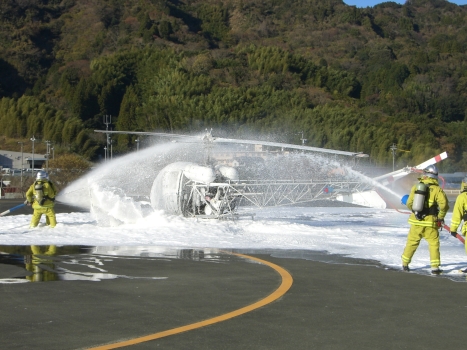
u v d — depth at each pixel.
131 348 5.11
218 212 16.25
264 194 17.05
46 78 122.69
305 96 109.81
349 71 139.50
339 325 5.93
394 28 180.88
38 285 7.90
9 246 11.98
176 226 14.97
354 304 6.88
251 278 8.54
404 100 109.81
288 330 5.72
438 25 189.25
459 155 82.19
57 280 8.28
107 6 165.12
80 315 6.25
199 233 14.08
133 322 5.98
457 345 5.30
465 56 144.12
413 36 176.62
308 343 5.30
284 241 13.06
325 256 10.88
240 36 167.88
